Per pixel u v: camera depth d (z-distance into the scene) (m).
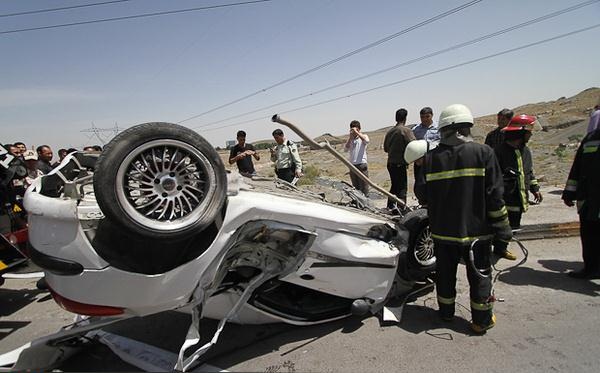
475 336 3.29
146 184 2.39
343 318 3.68
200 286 2.68
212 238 2.70
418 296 4.15
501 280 4.41
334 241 3.19
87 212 2.62
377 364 2.95
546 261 4.95
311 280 3.23
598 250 4.25
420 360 2.97
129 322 3.78
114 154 2.24
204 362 2.99
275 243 3.17
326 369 2.91
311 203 3.30
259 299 3.23
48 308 4.53
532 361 2.89
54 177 3.07
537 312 3.65
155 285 2.54
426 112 6.86
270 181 4.25
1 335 3.87
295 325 3.38
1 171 5.08
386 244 3.60
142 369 2.84
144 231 2.32
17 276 4.49
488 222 3.25
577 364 2.84
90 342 3.23
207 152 2.49
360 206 4.19
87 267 2.44
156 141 2.35
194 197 2.51
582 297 3.92
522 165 4.94
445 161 3.26
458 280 4.55
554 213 6.31
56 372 2.84
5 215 5.17
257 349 3.22
